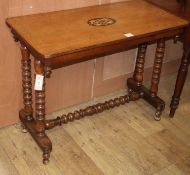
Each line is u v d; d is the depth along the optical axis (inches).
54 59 58.2
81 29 66.1
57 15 71.4
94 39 62.5
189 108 94.3
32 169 70.1
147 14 76.0
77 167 71.5
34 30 63.9
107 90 95.2
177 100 86.8
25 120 77.6
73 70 83.2
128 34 65.4
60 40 61.0
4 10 66.6
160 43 81.5
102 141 79.5
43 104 69.7
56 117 83.0
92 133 81.8
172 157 76.5
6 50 70.8
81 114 81.0
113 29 67.2
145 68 101.2
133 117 88.8
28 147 75.7
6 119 79.9
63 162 72.5
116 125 85.4
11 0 66.4
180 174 72.1
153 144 80.0
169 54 104.8
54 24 67.1
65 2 73.8
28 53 69.2
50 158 73.1
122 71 94.9
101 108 84.0
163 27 70.0
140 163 74.0
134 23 70.8
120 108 91.8
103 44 61.7
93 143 78.7
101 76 90.7
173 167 73.7
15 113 80.4
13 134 79.1
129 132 83.3
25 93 74.7
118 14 74.9
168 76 109.2
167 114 91.2
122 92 97.8
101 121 86.2
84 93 90.3
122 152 76.6
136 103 94.3
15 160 72.0
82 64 83.8
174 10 79.0
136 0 83.9
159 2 82.7
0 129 80.2
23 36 61.4
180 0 83.2
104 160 74.0
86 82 88.4
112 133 82.4
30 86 74.4
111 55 88.7
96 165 72.5
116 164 73.2
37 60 62.6
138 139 81.1
